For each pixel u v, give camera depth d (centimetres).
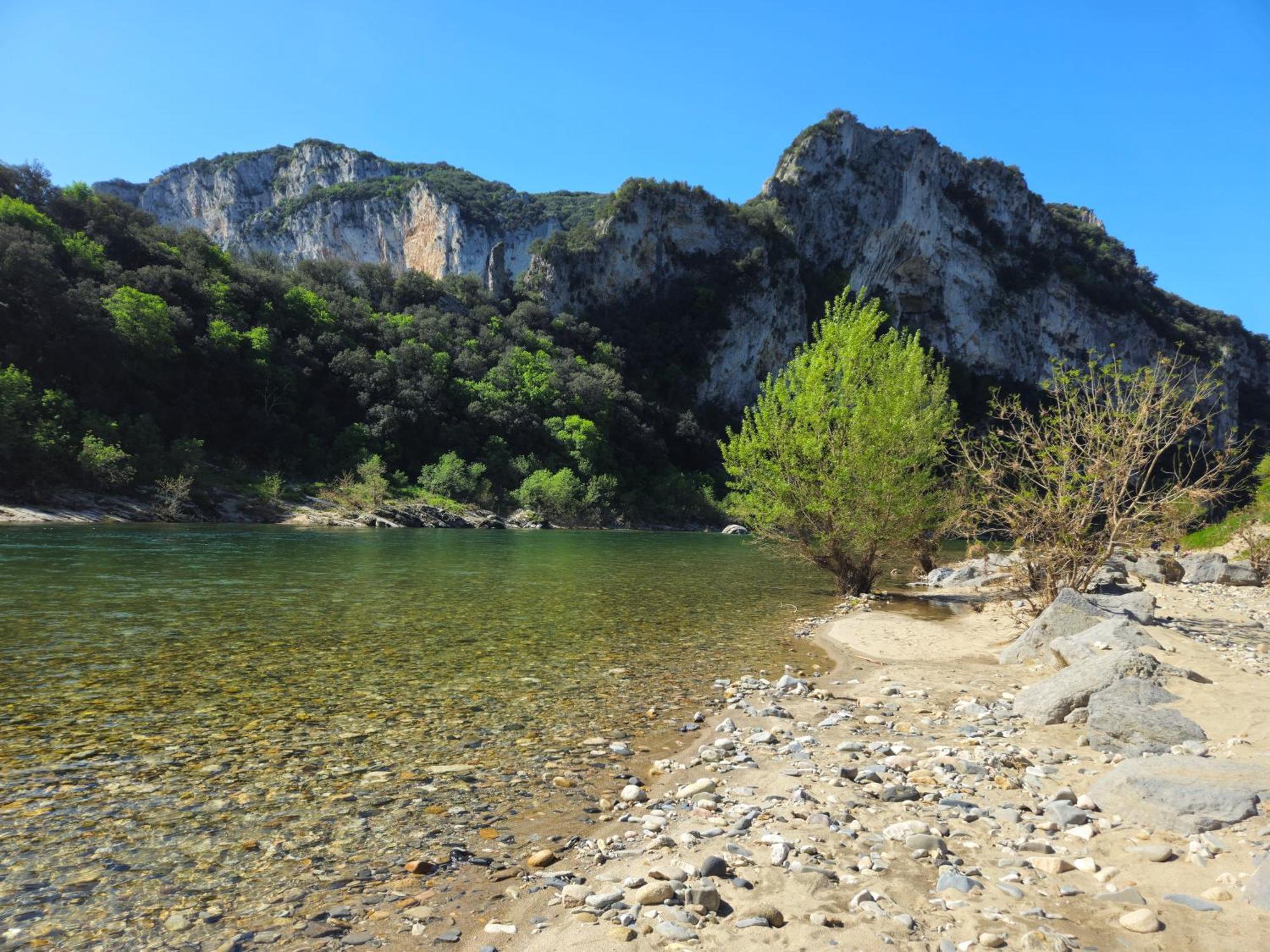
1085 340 15562
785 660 1174
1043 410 1379
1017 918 389
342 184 18700
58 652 1051
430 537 4397
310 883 441
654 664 1109
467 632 1306
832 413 1855
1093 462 1300
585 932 382
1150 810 508
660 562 3034
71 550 2459
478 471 6988
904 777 624
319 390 7325
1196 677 816
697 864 456
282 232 18550
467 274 12250
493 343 9788
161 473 4819
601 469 8544
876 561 2031
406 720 787
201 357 6278
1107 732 692
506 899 424
